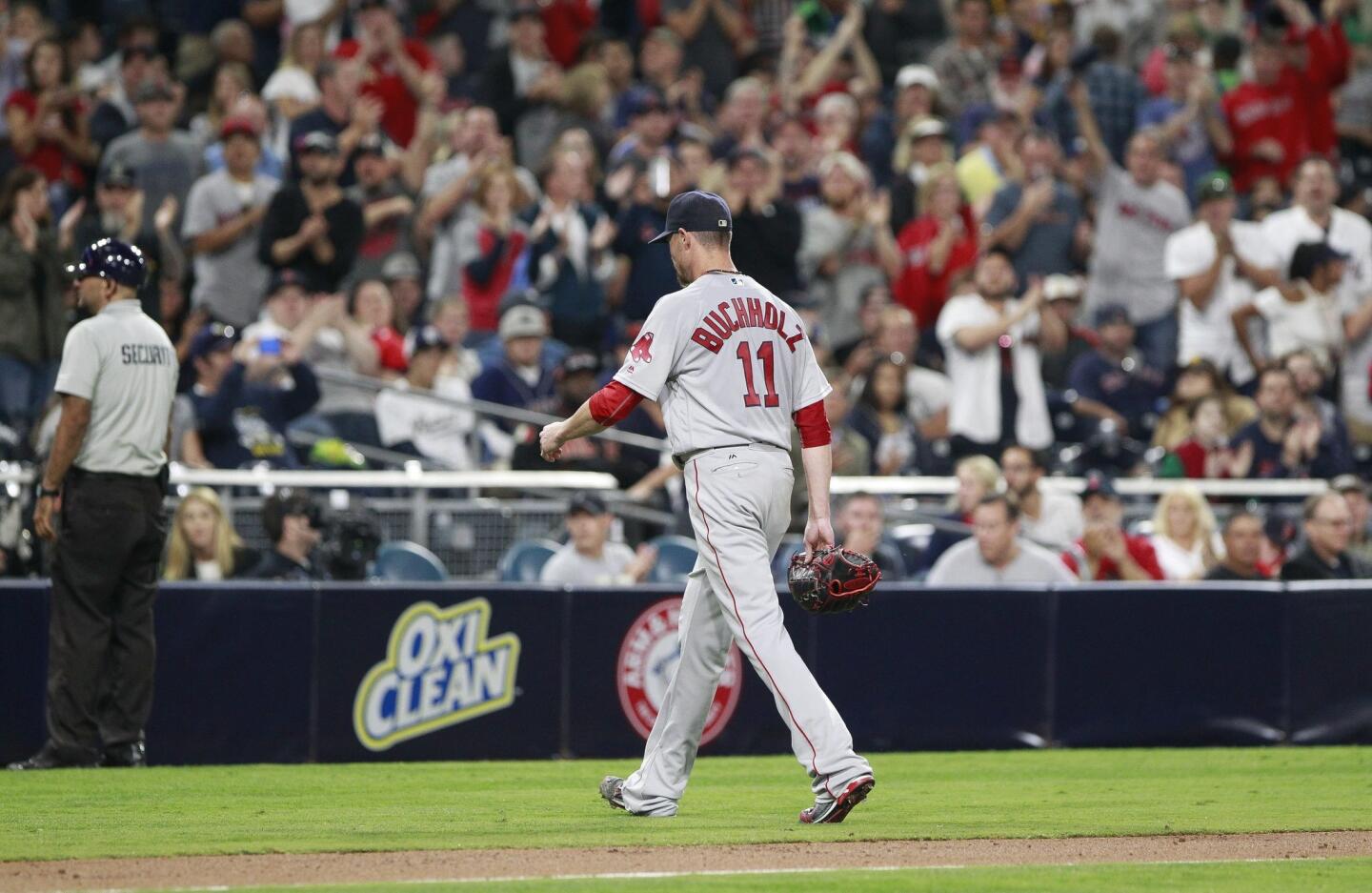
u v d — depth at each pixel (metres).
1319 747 34.38
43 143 49.91
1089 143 54.19
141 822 22.83
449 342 43.44
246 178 46.78
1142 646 34.41
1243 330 48.81
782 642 21.12
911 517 39.22
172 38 56.66
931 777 29.33
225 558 33.59
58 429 26.95
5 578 32.44
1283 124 59.88
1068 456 45.41
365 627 31.20
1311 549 36.81
